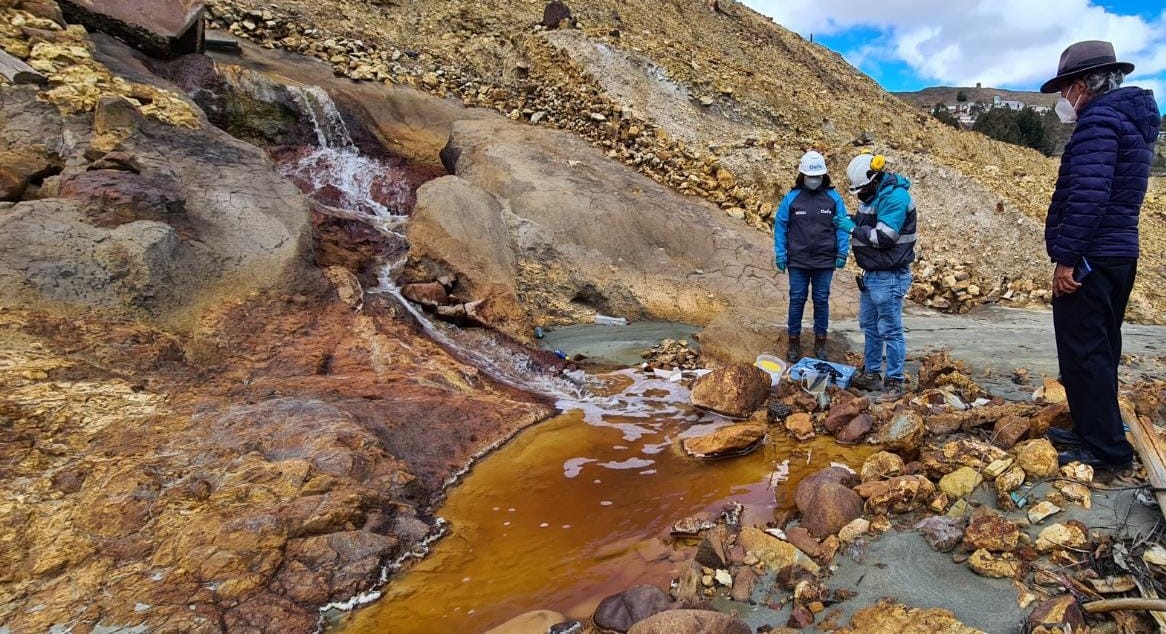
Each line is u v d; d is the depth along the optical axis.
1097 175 3.11
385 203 9.55
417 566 3.24
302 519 3.21
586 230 9.01
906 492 3.32
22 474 3.22
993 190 11.22
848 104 15.77
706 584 2.95
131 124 6.16
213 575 2.86
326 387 4.66
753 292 8.98
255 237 5.87
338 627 2.80
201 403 4.12
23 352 4.04
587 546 3.41
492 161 9.94
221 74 9.11
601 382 6.01
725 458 4.41
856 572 2.93
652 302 8.56
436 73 13.00
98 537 2.97
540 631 2.76
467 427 4.61
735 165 11.62
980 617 2.54
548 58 13.50
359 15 13.77
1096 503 3.12
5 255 4.46
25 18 7.05
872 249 5.16
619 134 11.99
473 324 6.78
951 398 4.83
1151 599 2.33
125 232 4.92
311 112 9.79
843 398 5.04
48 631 2.52
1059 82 3.41
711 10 22.61
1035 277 10.03
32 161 5.54
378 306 6.24
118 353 4.33
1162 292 9.22
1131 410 3.57
